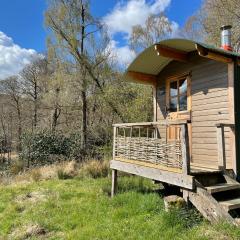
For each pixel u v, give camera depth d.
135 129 11.78
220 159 6.11
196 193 5.48
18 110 31.09
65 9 14.99
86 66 15.68
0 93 31.86
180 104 8.30
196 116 7.55
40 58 30.38
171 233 5.02
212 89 7.03
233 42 15.87
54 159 16.81
